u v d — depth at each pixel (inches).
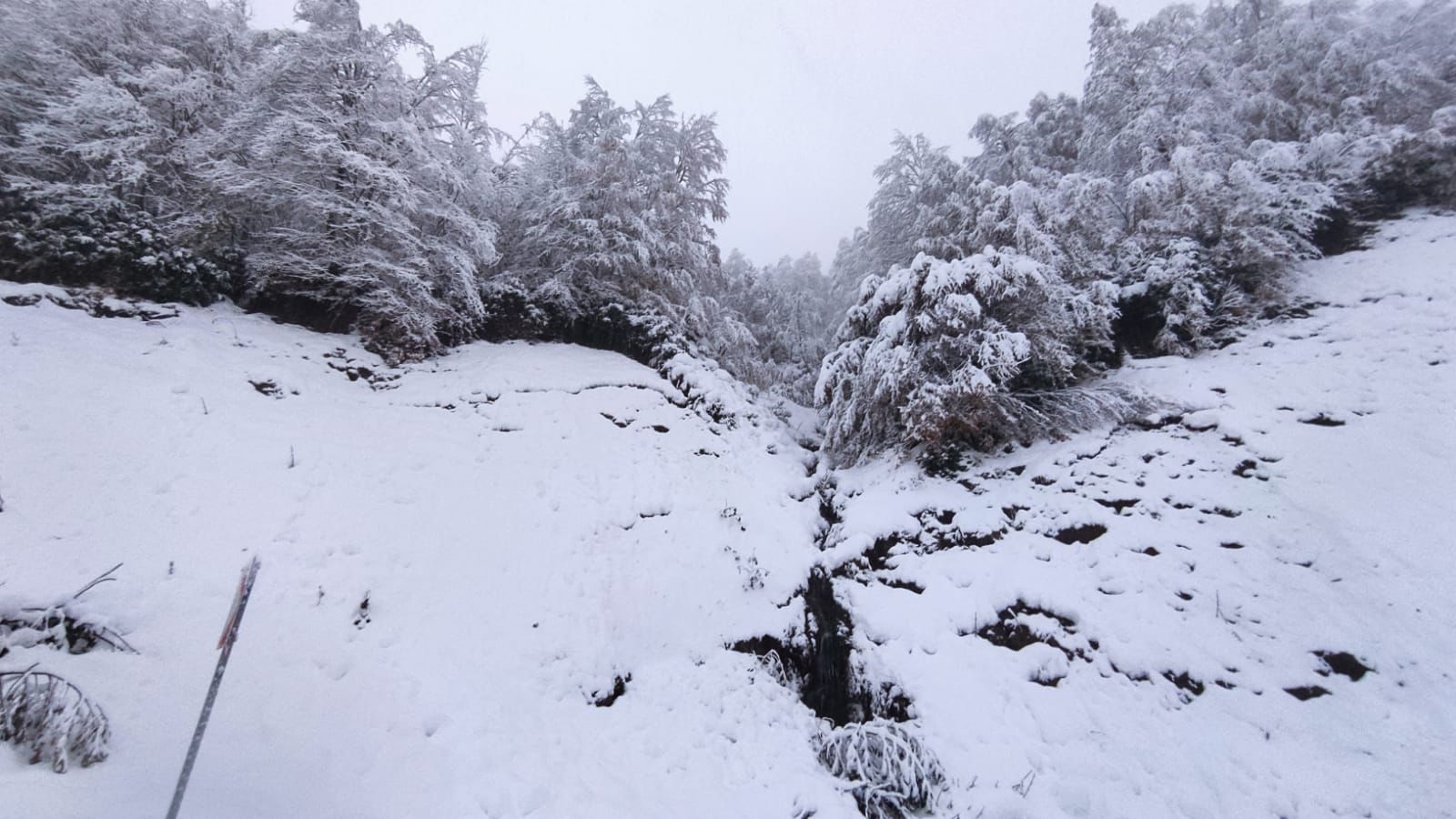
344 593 244.1
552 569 317.4
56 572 191.9
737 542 402.0
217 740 162.9
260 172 464.1
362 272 487.2
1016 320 463.8
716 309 729.6
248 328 437.7
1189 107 638.5
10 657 161.6
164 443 277.6
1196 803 199.0
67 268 372.2
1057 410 460.4
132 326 371.9
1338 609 259.9
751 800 210.2
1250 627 262.2
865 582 363.9
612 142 605.3
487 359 531.2
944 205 612.7
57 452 243.6
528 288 634.2
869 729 231.0
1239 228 513.0
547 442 424.8
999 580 329.1
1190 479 358.3
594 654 275.6
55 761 127.8
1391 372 389.1
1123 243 576.7
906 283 464.4
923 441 470.9
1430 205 595.2
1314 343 454.6
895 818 203.8
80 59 483.8
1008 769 222.4
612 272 646.5
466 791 176.1
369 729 190.1
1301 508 314.7
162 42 520.7
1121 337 572.1
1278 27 745.6
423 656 232.8
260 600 222.7
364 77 496.7
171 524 236.2
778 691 298.8
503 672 242.5
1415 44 769.6
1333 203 566.6
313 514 277.9
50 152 454.9
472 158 550.0
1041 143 778.8
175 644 189.5
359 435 362.9
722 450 504.7
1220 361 479.5
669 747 233.1
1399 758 201.3
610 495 393.4
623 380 533.3
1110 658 265.4
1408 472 314.7
